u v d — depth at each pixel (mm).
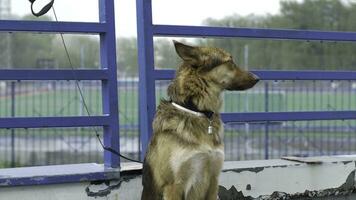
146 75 5070
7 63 24656
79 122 4781
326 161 5656
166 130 4309
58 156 13195
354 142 13758
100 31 4859
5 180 4414
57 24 4691
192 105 4359
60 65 21000
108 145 4957
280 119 5570
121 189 4848
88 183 4734
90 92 14609
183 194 4332
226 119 5340
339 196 5750
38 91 18047
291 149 13664
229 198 5223
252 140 13570
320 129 13250
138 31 5164
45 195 4590
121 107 15648
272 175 5406
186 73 4438
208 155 4293
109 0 4867
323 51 18703
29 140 14883
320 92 14336
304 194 5555
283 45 20562
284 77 5582
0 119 4512
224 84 4488
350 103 14023
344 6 19875
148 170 4426
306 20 20438
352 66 18109
